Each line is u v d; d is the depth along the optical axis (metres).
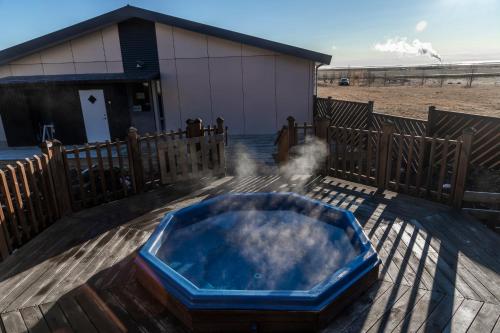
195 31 11.73
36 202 5.08
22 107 11.24
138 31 12.09
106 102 11.61
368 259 3.53
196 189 6.82
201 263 4.31
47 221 5.35
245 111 12.70
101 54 12.29
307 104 12.43
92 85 11.45
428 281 3.63
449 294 3.42
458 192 5.42
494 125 6.54
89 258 4.29
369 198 6.04
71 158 9.45
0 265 4.17
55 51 12.30
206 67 12.34
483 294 3.41
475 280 3.64
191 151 7.20
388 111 16.83
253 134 12.87
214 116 12.82
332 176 7.30
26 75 12.55
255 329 2.99
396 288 3.53
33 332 3.07
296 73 12.16
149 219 5.43
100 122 11.81
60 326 3.13
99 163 6.07
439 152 7.54
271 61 12.12
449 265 3.92
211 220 5.38
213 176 7.55
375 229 4.84
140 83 11.94
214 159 7.46
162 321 3.18
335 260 4.29
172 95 12.66
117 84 11.52
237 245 4.71
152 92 12.00
